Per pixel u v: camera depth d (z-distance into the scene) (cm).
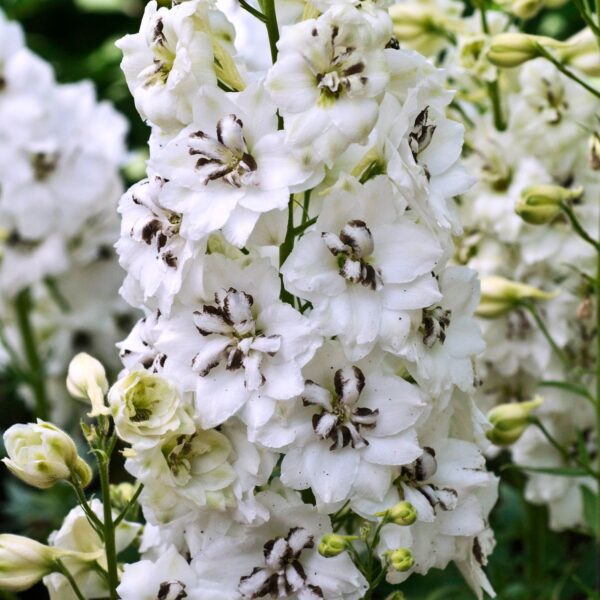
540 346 104
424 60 82
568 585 110
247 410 80
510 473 114
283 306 80
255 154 79
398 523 80
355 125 78
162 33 80
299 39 78
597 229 102
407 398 81
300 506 81
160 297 81
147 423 79
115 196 120
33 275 116
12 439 81
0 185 116
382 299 80
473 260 105
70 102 117
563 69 96
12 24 116
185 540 85
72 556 84
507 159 103
